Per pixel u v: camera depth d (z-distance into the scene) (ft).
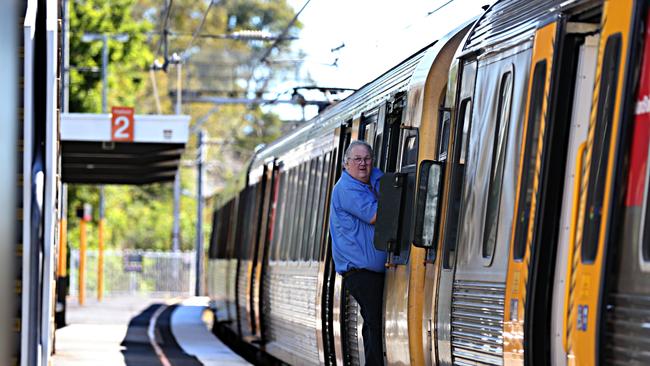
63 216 117.70
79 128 106.63
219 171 326.85
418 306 39.22
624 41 25.14
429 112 41.24
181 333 114.01
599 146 25.88
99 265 185.88
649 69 24.39
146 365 75.82
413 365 39.45
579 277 26.37
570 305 26.76
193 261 229.25
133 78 229.25
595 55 28.27
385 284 42.75
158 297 222.69
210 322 134.41
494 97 33.83
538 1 32.07
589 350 25.58
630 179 24.76
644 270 24.04
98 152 113.50
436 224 37.91
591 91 28.25
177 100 141.49
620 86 25.12
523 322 29.07
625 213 24.84
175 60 125.70
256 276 84.33
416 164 41.11
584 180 26.58
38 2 33.68
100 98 210.59
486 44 34.83
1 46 25.46
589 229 26.09
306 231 64.95
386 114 48.03
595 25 28.32
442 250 37.24
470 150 35.73
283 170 78.38
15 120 27.45
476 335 33.68
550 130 28.81
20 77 30.63
